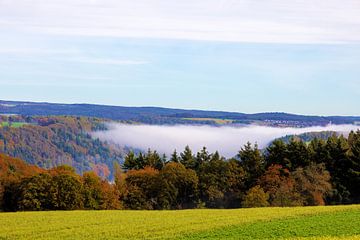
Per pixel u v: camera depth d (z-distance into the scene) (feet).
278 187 307.58
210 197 338.54
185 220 172.96
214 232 146.41
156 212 208.23
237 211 202.18
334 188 319.47
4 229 159.53
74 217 190.19
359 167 330.34
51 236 145.79
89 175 301.43
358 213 181.27
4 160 308.19
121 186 326.65
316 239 120.16
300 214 182.29
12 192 286.66
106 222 172.96
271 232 144.25
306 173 306.14
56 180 281.95
